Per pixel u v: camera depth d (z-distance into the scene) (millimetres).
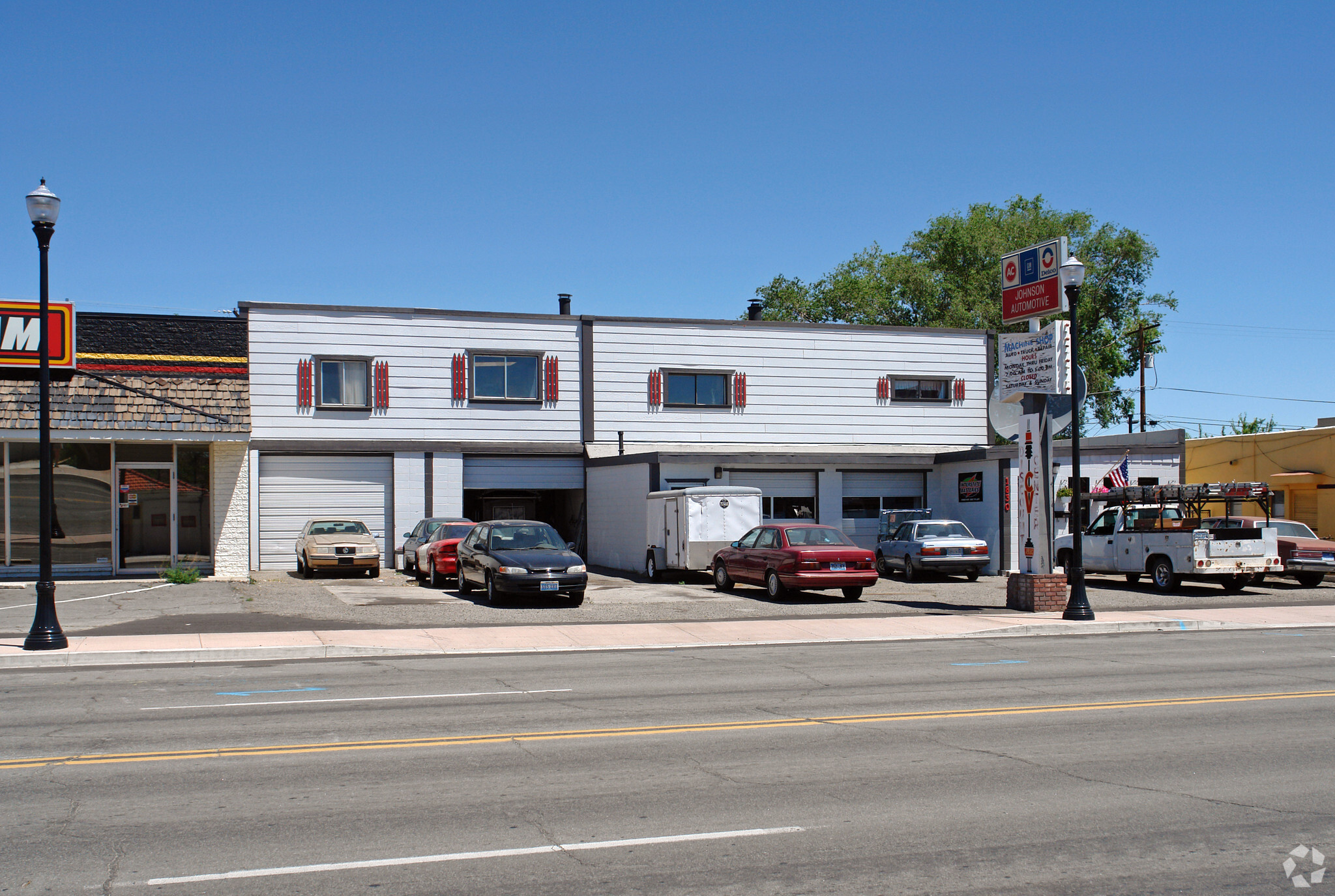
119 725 9703
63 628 16859
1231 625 18734
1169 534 23766
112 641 15344
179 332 28328
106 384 24078
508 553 20641
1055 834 6305
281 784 7480
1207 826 6473
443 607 20094
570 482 31953
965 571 26297
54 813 6766
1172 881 5527
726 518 25250
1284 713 10211
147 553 25500
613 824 6500
